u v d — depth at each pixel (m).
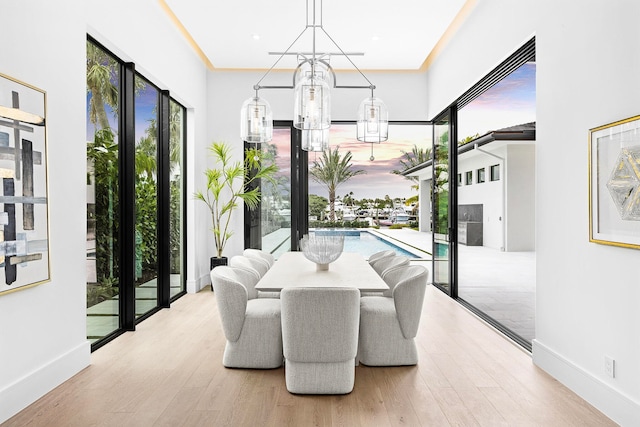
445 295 5.98
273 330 3.21
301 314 2.71
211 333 4.13
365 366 3.29
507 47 3.79
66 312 3.03
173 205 5.55
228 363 3.24
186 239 6.04
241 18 4.83
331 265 3.99
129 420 2.45
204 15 4.75
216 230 6.14
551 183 3.12
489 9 4.19
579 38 2.76
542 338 3.25
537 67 3.30
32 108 2.65
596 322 2.61
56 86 2.92
